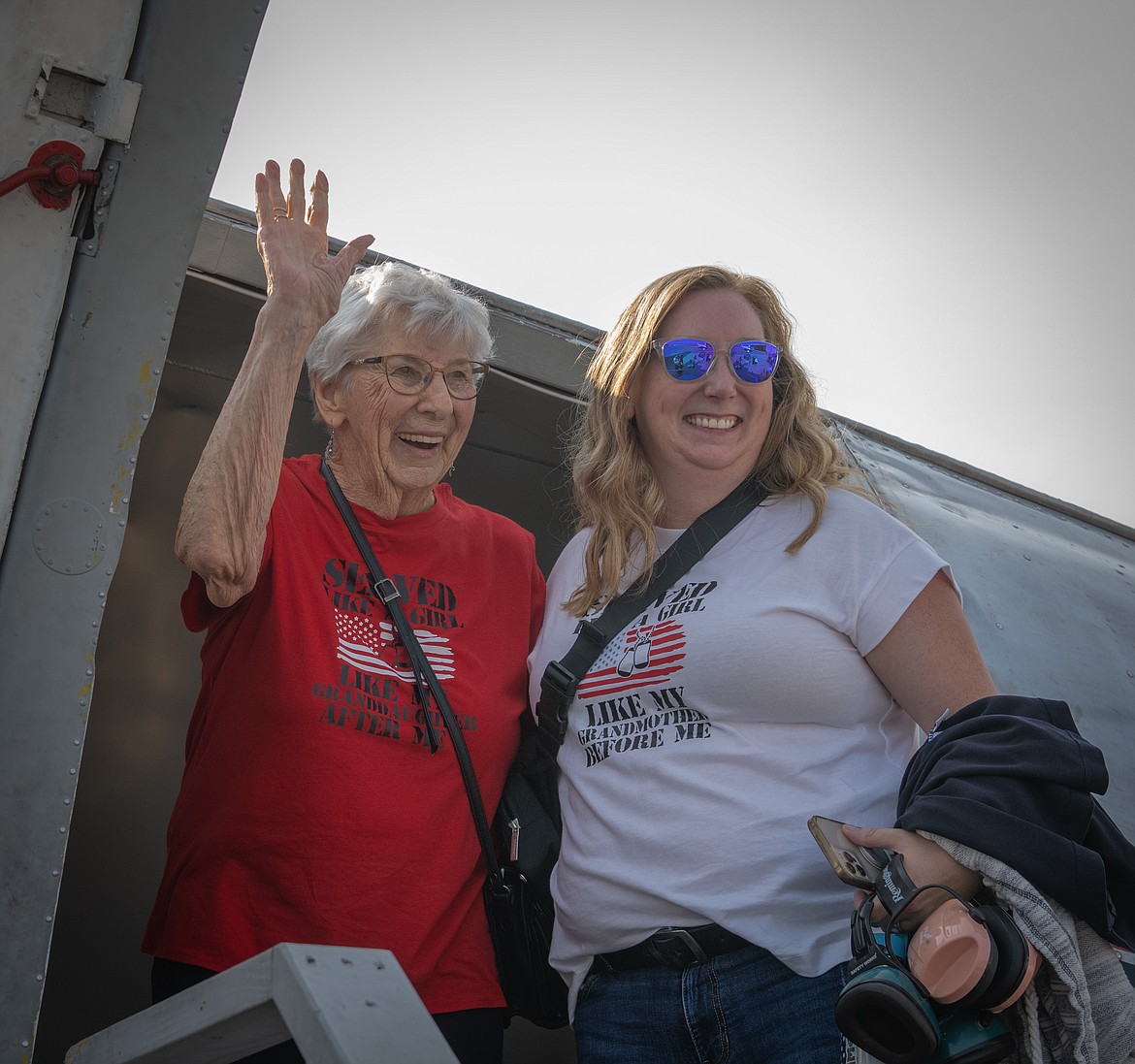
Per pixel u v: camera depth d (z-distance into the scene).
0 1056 1.45
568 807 1.99
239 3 1.69
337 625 1.97
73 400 1.60
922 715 1.81
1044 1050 1.49
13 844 1.50
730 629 1.84
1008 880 1.48
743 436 2.03
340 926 1.82
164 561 3.12
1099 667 3.17
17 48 1.57
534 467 3.36
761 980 1.70
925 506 3.37
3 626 1.54
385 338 2.14
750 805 1.77
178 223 1.67
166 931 1.87
